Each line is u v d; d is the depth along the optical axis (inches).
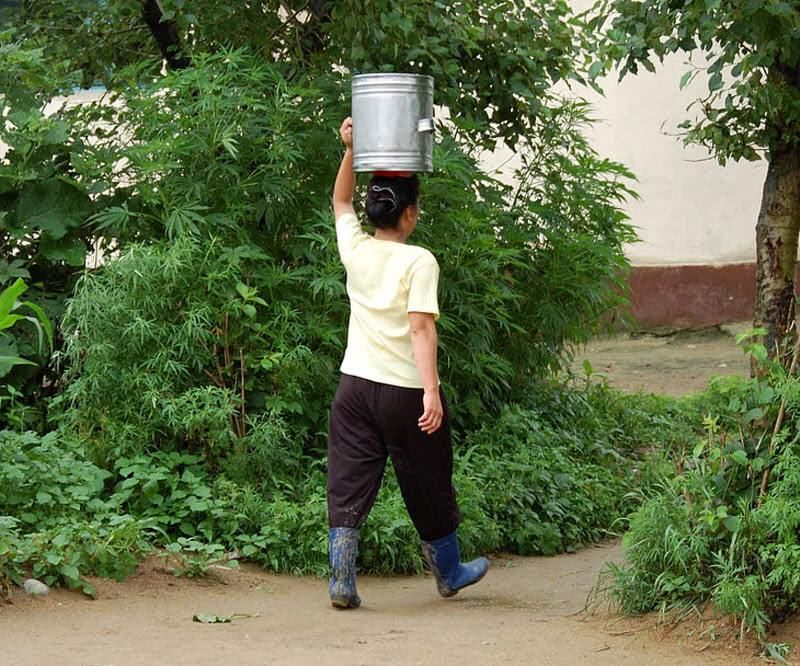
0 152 518.6
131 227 464.4
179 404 404.2
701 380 745.0
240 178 457.4
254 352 426.9
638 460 551.5
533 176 558.3
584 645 284.8
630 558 308.7
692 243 872.9
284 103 454.0
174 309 423.8
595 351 846.5
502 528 438.6
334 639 291.3
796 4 383.9
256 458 409.4
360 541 393.1
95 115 509.0
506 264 513.3
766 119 442.6
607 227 565.0
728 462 303.3
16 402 452.8
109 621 303.1
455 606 342.3
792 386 295.4
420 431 324.2
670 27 410.3
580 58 724.7
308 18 521.7
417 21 503.2
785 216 451.5
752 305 860.6
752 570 288.8
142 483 394.3
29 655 266.2
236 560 381.4
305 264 461.4
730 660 272.4
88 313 410.9
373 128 315.3
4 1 587.8
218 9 504.4
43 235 467.5
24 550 327.0
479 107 542.0
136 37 579.2
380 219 322.7
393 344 321.4
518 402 535.8
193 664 263.0
